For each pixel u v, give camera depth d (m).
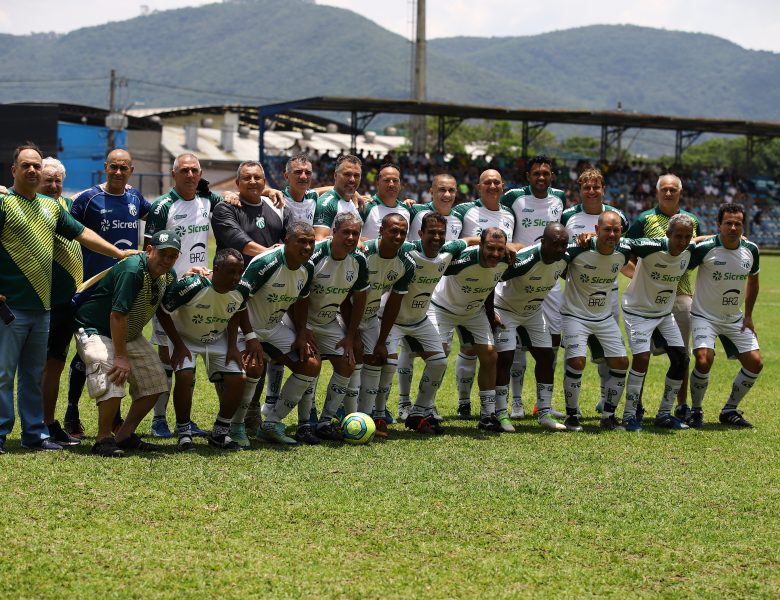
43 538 5.44
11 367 7.28
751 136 50.75
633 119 43.88
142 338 7.64
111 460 7.20
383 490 6.67
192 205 8.54
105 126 53.84
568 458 7.89
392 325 8.60
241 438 8.02
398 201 9.77
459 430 9.10
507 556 5.49
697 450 8.38
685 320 10.00
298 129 68.50
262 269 7.72
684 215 9.07
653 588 5.12
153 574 5.02
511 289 9.20
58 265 7.77
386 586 4.98
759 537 5.98
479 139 94.25
